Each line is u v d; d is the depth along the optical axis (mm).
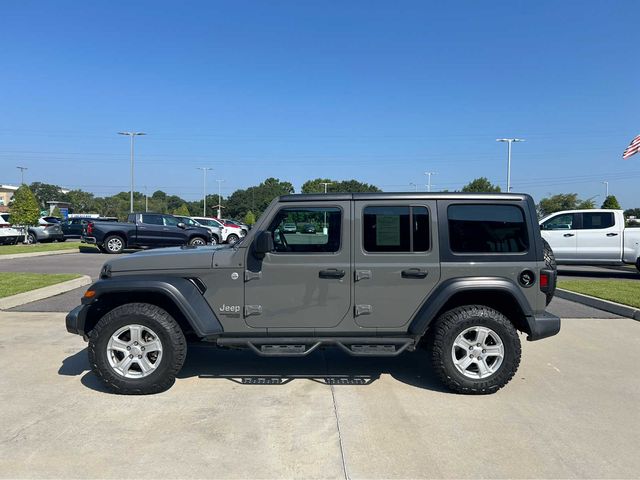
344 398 4441
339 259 4543
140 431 3738
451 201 4598
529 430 3801
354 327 4570
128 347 4453
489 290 4488
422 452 3443
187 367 5336
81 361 5465
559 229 13086
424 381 4926
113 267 4598
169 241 20109
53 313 7844
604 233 12586
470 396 4512
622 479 3111
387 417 4023
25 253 17859
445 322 4508
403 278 4539
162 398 4414
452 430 3791
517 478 3123
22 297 8586
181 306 4422
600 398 4484
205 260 4543
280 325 4566
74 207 94000
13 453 3395
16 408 4168
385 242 4574
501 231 4605
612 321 7617
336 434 3711
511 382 4910
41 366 5289
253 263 4543
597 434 3742
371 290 4543
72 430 3750
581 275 13453
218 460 3320
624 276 13203
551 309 8555
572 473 3180
